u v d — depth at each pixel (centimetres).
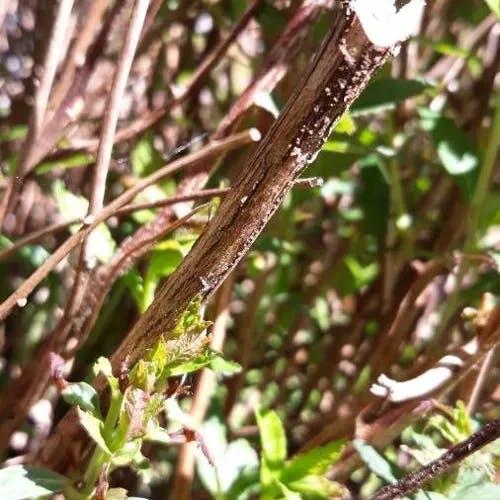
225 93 42
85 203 27
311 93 15
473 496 22
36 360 28
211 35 40
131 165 34
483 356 25
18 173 25
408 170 43
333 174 33
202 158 23
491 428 19
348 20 14
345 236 43
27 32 40
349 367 41
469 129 40
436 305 38
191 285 18
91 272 26
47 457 21
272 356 42
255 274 36
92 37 31
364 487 37
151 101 40
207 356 18
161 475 36
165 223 25
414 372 29
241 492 25
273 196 16
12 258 32
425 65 43
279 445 23
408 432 25
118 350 19
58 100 27
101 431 18
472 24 43
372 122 42
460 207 36
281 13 31
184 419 20
